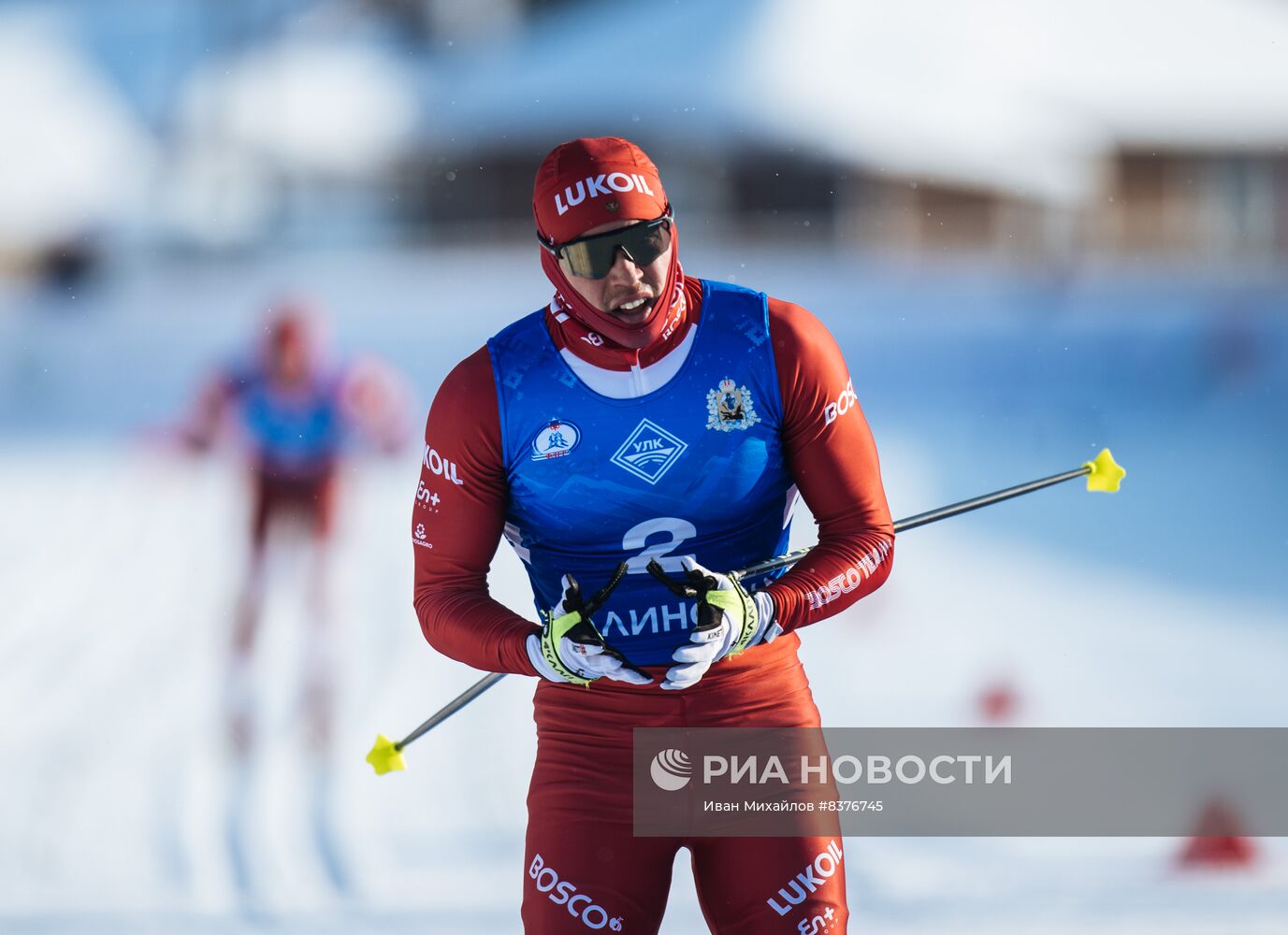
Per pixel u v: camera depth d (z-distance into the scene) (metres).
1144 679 24.55
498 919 16.25
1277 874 15.95
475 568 9.73
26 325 66.69
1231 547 36.72
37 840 19.23
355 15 132.25
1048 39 112.69
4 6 123.56
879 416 59.06
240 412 28.03
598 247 8.80
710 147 103.06
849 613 30.55
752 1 107.44
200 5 121.88
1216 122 111.06
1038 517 41.62
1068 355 61.28
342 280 75.56
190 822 19.77
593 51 108.69
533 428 9.28
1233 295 63.12
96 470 54.00
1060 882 15.96
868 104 102.69
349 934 15.95
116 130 112.44
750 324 9.34
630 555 9.60
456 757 22.19
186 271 106.50
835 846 9.41
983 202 112.44
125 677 27.91
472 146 110.50
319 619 29.05
